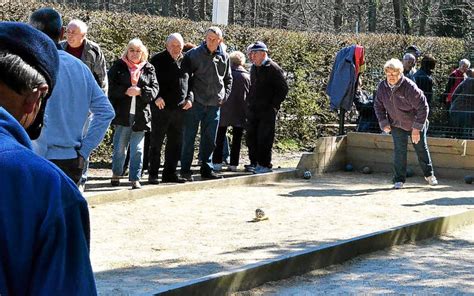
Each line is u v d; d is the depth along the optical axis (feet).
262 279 22.47
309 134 57.26
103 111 19.99
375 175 46.98
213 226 30.50
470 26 80.28
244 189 40.04
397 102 40.78
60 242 7.16
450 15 112.88
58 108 19.25
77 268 7.27
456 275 24.58
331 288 22.56
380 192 40.57
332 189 41.11
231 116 44.09
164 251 25.96
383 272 24.61
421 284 23.34
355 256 26.32
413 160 46.73
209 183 39.29
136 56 34.94
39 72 7.95
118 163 36.29
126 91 34.73
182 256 25.27
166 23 47.60
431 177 43.16
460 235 30.94
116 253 25.43
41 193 7.16
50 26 19.13
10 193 7.04
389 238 28.04
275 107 43.39
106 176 39.75
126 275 22.63
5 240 6.97
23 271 7.02
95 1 117.91
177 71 37.37
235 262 24.52
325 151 46.60
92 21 43.88
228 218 32.30
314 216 33.32
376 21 131.34
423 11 123.54
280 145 55.52
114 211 32.40
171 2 123.75
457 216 32.09
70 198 7.34
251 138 44.24
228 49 52.31
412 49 56.65
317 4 135.74
